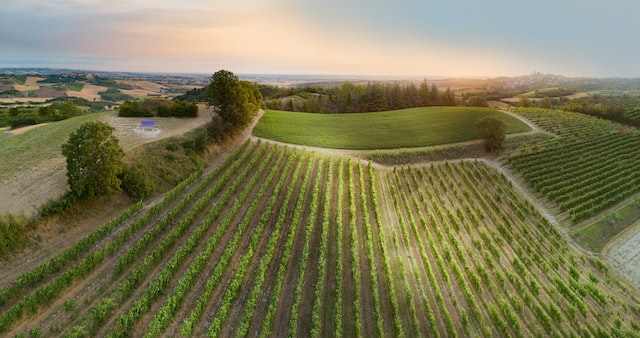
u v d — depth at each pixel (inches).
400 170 2268.7
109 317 909.8
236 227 1390.3
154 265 1125.7
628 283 1391.5
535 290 1206.9
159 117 2461.9
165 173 1704.0
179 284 995.9
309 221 1412.4
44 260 1088.2
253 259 1219.9
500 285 1251.8
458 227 1553.9
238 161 1958.7
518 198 2014.0
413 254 1366.9
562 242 1633.9
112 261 1122.0
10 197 1247.5
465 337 1000.2
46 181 1378.0
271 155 2171.5
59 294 960.3
